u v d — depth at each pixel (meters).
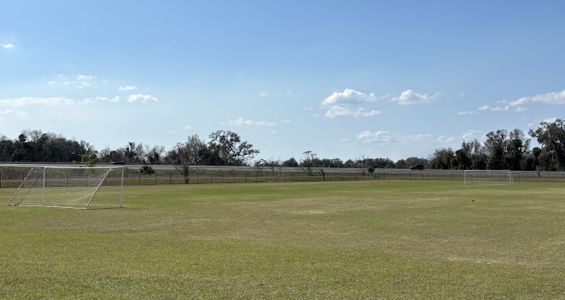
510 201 33.22
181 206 28.86
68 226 18.58
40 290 8.34
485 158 122.94
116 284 8.84
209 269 10.33
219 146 134.62
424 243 14.56
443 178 90.00
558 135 113.00
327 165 122.06
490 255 12.47
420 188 53.66
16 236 15.52
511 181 73.81
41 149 117.69
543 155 115.19
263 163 112.69
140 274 9.72
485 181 77.88
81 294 8.13
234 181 76.19
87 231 17.05
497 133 122.44
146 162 118.75
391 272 10.15
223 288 8.66
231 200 34.31
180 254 12.27
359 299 8.02
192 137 132.88
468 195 40.25
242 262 11.17
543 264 11.21
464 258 11.98
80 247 13.33
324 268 10.52
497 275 9.90
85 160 71.06
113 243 14.15
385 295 8.29
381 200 34.28
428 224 19.61
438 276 9.78
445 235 16.36
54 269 10.12
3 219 21.17
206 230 17.55
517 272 10.22
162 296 8.06
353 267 10.66
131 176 77.62
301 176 89.69
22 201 31.56
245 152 136.88
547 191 47.09
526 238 15.68
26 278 9.22
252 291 8.47
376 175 95.88
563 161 113.69
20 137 115.94
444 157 126.50
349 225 19.27
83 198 31.98
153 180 70.50
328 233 16.84
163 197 37.66
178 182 70.38
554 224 19.58
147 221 20.53
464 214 23.91
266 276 9.67
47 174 36.66
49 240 14.66
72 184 36.34
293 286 8.86
